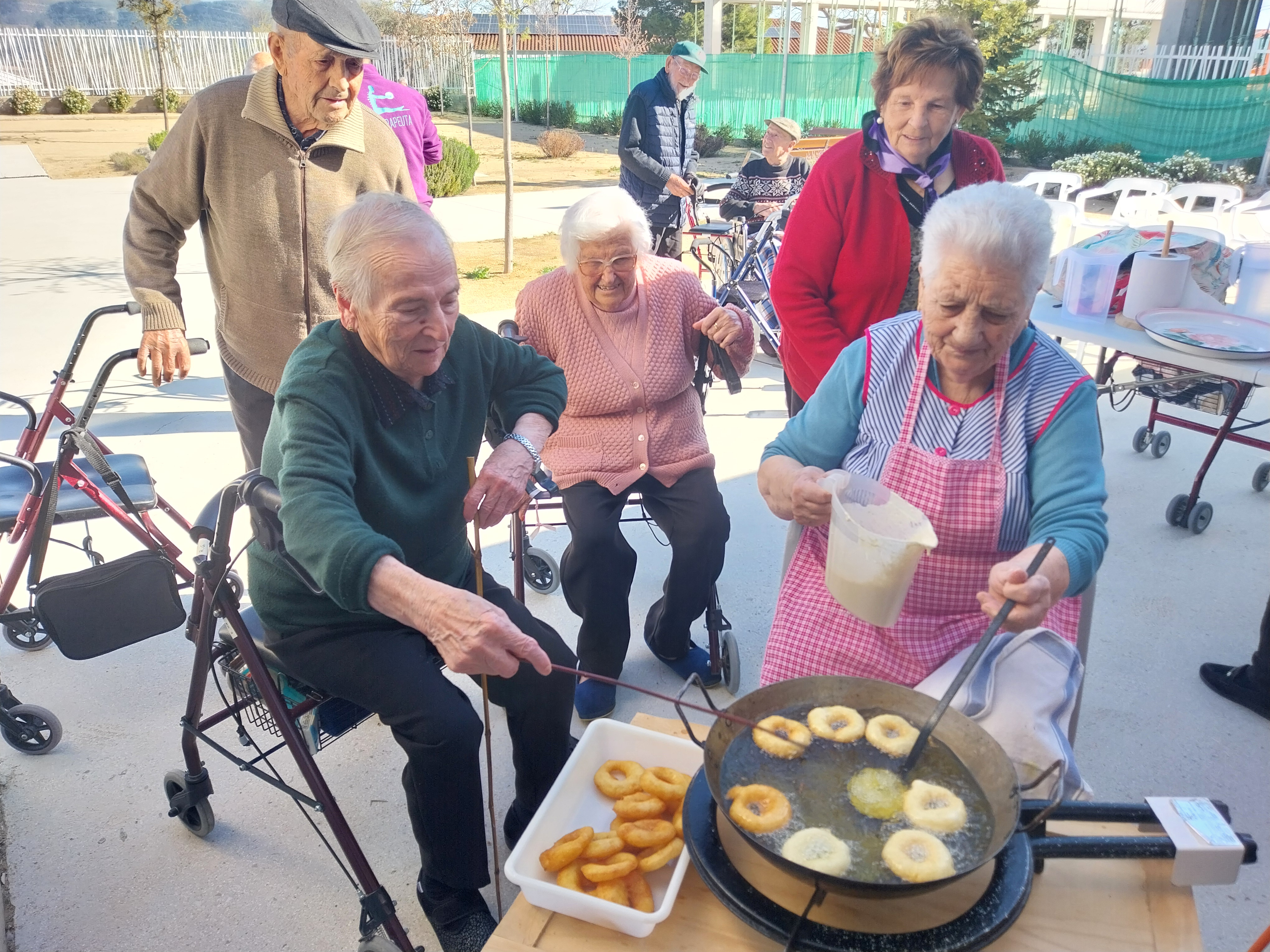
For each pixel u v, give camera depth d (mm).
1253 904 2145
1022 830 1258
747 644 3254
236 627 1895
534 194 15102
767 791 1345
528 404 2143
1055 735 1617
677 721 1896
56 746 2732
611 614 2715
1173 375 3898
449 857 1906
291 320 2973
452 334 1865
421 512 1908
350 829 1887
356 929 2148
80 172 16469
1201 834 1336
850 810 1332
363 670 1869
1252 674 2873
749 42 34938
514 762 2158
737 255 7000
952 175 2719
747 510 4270
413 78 27062
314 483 1618
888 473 1841
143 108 28484
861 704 1527
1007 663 1705
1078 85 17438
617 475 2727
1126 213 7273
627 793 1604
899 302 2723
